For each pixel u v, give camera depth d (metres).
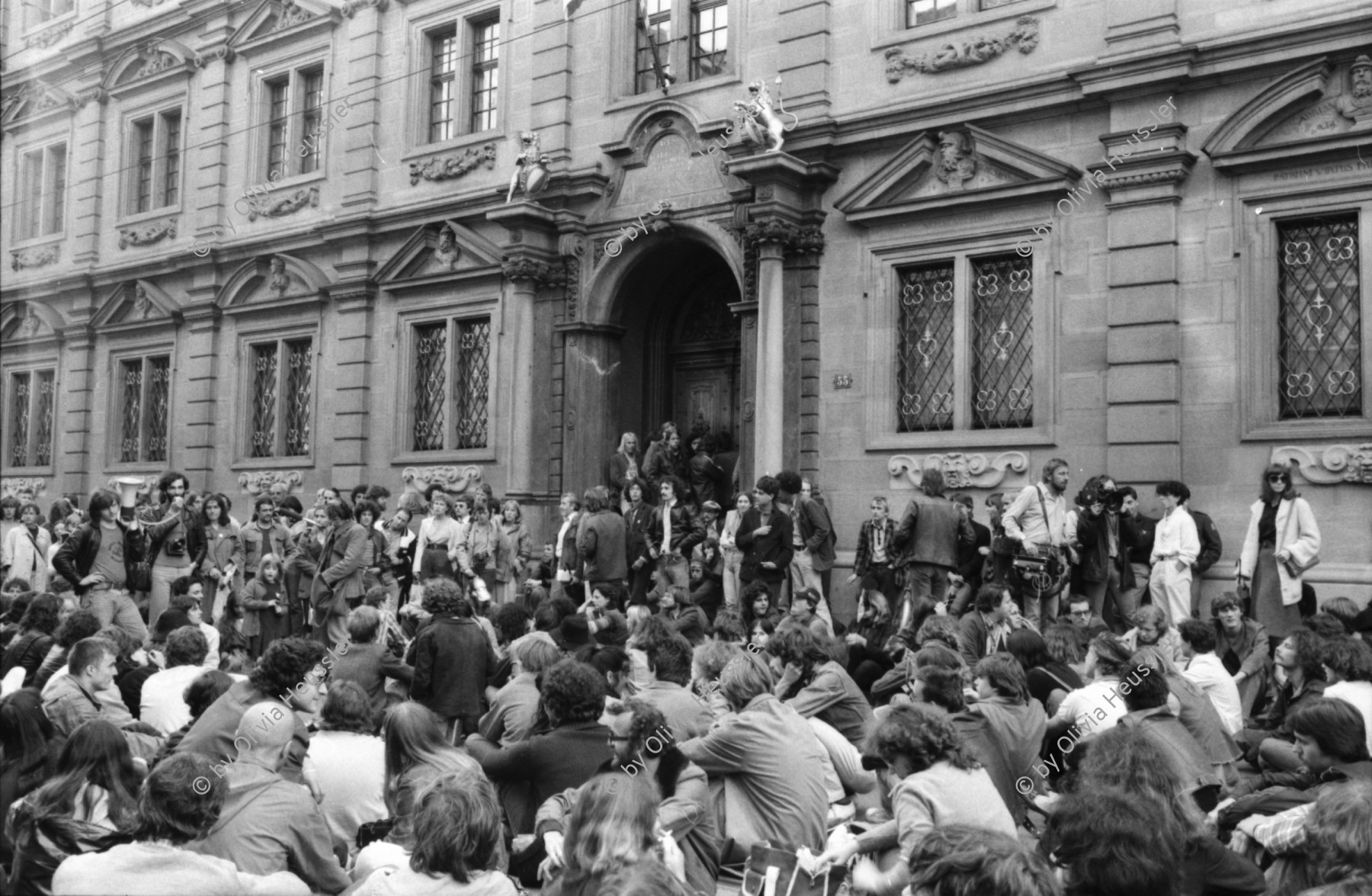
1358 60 12.10
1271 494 11.45
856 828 6.61
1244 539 12.27
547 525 18.17
